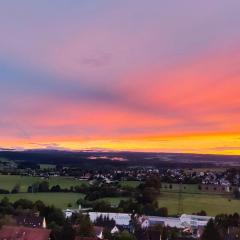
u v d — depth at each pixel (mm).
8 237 144500
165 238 181750
